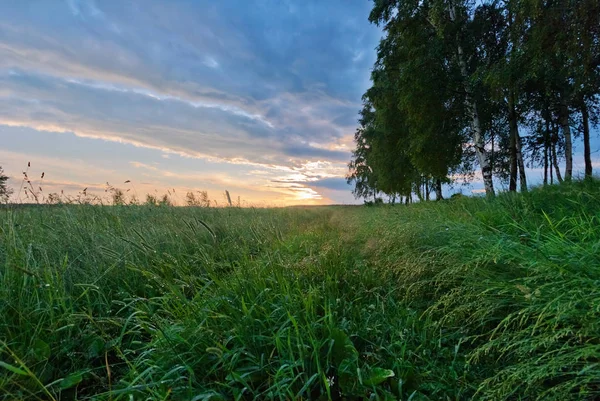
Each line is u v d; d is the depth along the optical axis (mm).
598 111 12266
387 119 15250
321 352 1673
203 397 1323
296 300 2090
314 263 3115
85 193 5543
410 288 2588
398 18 11312
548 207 4117
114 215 4820
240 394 1371
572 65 6113
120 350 1719
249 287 2363
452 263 2604
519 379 1398
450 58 11188
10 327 1777
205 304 2066
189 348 1671
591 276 1686
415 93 10555
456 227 3324
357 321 2152
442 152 11344
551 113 12789
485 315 1917
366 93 17109
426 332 2023
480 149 10625
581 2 5289
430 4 10500
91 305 2244
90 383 1647
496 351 1740
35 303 1968
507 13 8805
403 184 18266
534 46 6250
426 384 1556
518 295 1816
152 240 3646
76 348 1796
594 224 2670
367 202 28547
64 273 2381
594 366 1263
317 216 11625
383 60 13047
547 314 1474
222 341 1771
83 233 3385
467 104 11117
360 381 1405
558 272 1744
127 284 2549
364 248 4312
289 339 1545
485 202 5289
